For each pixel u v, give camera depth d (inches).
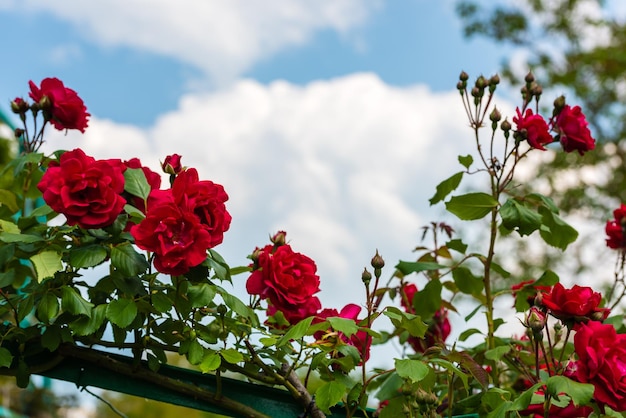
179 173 65.5
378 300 90.9
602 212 422.9
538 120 80.7
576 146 83.9
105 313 64.2
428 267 85.7
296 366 69.0
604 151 445.7
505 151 82.0
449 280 93.0
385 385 80.8
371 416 76.3
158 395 69.1
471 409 73.4
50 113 79.0
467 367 69.6
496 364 82.8
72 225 63.9
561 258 404.2
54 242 67.6
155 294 65.6
